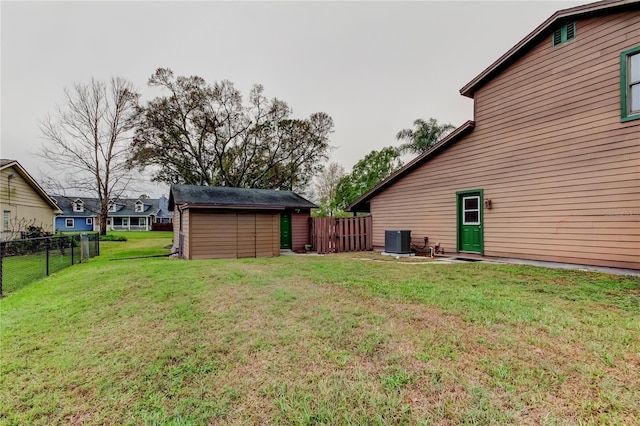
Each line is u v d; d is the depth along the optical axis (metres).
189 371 2.60
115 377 2.56
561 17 6.90
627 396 2.06
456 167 9.55
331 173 33.00
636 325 3.22
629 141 6.01
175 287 5.48
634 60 6.06
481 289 4.93
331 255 11.29
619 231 6.11
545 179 7.33
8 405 2.24
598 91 6.48
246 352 2.88
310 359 2.70
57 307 4.59
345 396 2.16
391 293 4.75
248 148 26.41
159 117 22.62
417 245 10.80
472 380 2.30
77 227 41.66
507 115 8.17
